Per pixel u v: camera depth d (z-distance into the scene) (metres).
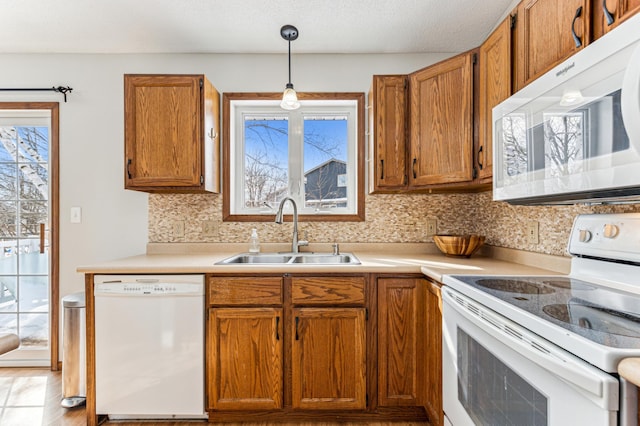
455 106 1.68
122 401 1.60
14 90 2.22
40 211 2.31
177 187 1.92
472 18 1.86
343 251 2.22
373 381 1.63
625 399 0.54
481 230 2.14
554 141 0.95
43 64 2.24
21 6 1.74
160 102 1.90
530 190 1.06
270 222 2.26
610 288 1.07
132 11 1.79
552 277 1.27
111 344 1.60
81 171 2.24
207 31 1.99
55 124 2.24
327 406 1.61
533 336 0.76
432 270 1.48
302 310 1.61
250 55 2.25
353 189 2.34
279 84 2.25
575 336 0.64
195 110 1.90
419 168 1.82
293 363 1.62
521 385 0.81
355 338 1.62
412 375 1.62
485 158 1.55
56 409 1.79
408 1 1.72
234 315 1.60
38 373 2.18
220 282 1.61
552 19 1.10
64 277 2.23
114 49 2.20
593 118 0.81
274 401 1.60
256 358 1.61
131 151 1.90
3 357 2.27
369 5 1.75
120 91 2.25
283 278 1.62
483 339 0.99
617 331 0.67
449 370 1.27
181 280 1.60
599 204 1.20
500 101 1.42
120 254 2.25
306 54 2.26
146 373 1.60
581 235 1.17
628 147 0.71
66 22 1.89
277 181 2.37
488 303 0.96
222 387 1.61
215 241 2.25
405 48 2.18
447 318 1.28
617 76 0.74
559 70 0.93
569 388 0.64
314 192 2.37
